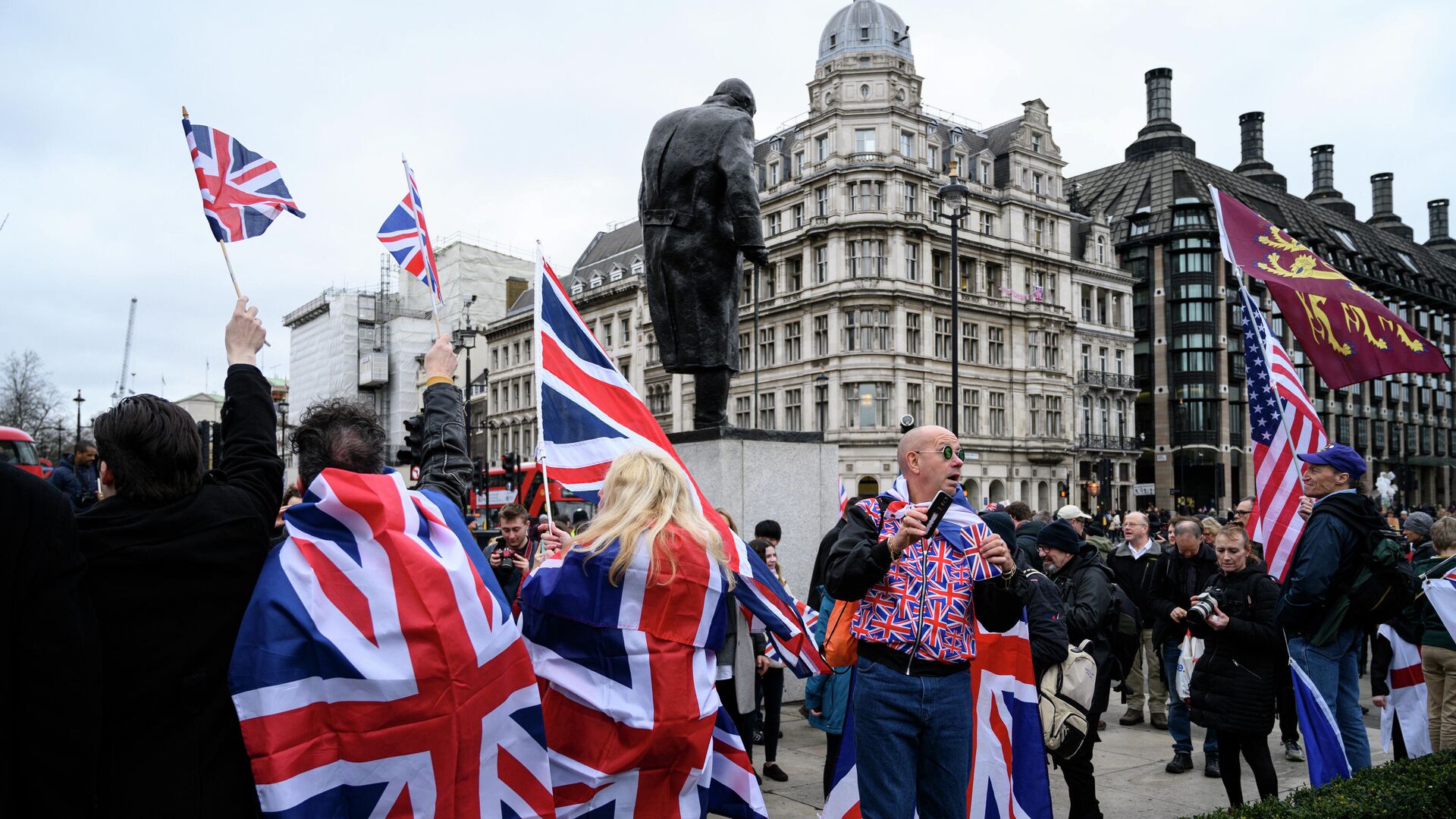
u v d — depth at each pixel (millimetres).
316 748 2594
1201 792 6598
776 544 7105
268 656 2572
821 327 48375
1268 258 7180
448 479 3535
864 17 50188
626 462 3512
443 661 2730
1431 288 85812
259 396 3035
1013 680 4395
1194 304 62625
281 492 2957
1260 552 9578
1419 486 82938
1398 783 4738
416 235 4301
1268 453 6973
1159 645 7074
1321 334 6898
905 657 3938
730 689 5398
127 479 2541
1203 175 66625
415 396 72938
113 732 2455
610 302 61656
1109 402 59406
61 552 2314
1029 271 54188
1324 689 5426
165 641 2484
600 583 3256
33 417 56906
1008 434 52469
